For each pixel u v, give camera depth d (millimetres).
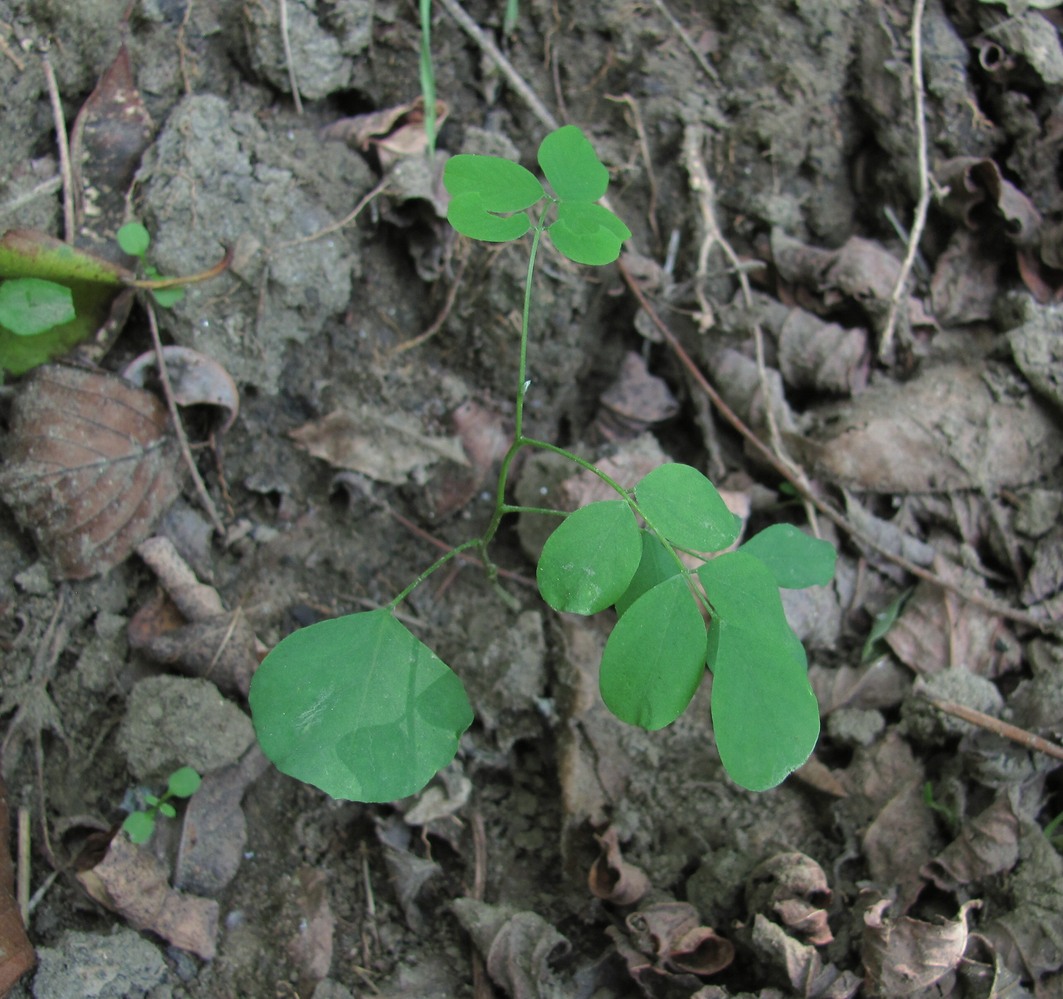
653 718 122
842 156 216
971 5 206
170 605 178
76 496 172
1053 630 178
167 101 192
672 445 215
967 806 166
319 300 192
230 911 162
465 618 195
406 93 206
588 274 206
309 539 195
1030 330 193
